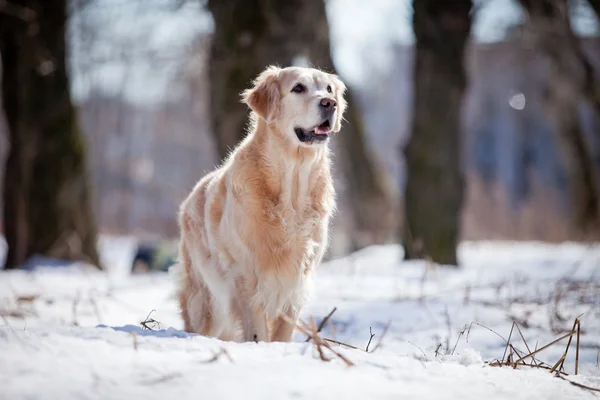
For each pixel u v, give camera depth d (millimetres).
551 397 2895
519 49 27875
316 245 4746
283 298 4574
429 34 12781
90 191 13445
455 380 2959
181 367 2822
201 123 42812
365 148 20547
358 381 2770
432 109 12773
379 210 20516
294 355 3154
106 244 28500
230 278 4574
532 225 25641
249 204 4531
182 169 46219
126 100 42844
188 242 5305
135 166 47781
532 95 36906
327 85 5031
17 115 12789
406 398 2607
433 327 5961
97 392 2465
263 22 11086
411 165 12953
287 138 4707
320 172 4855
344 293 7926
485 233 26594
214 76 11328
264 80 5020
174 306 7160
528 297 7289
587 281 7977
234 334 4824
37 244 12695
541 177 39625
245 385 2615
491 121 43312
